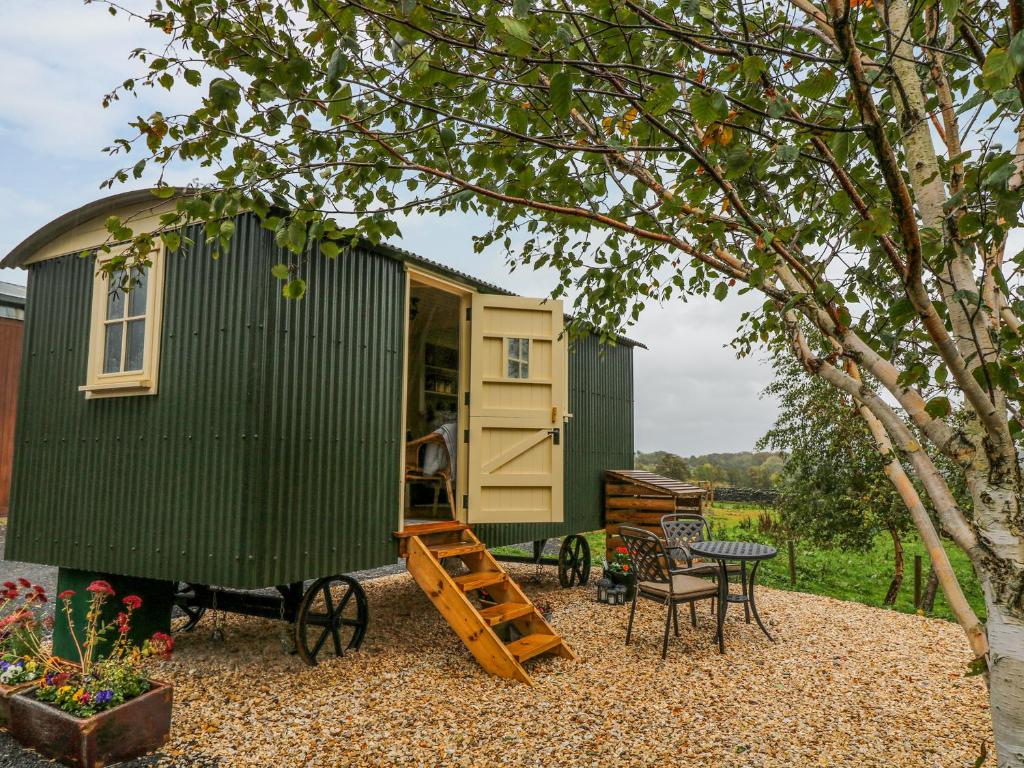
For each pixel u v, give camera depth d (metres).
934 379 2.04
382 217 2.34
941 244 1.75
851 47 1.49
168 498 4.62
